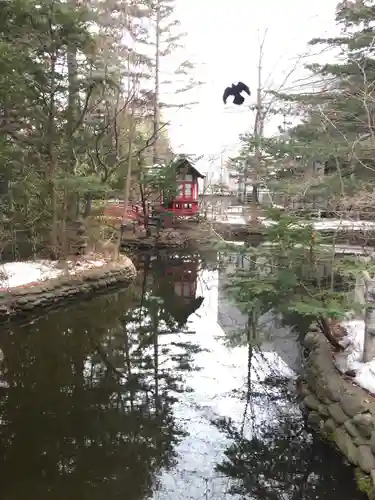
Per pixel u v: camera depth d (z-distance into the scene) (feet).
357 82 21.49
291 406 16.58
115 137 35.32
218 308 30.07
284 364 20.53
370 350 14.55
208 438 14.65
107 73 30.73
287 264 15.60
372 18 24.45
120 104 39.06
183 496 11.91
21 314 25.88
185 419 15.84
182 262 45.91
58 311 28.50
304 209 16.39
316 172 17.47
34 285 27.73
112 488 12.17
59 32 28.02
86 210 35.94
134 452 13.80
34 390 18.19
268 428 15.10
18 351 22.33
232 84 13.75
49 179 30.07
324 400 14.60
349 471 12.20
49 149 30.42
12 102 29.01
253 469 12.95
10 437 14.65
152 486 12.21
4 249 33.45
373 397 13.04
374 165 17.97
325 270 17.79
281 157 16.81
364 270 14.73
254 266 19.17
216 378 19.29
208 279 38.83
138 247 50.47
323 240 15.80
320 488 12.10
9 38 26.66
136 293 33.94
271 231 14.53
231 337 23.32
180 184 54.65
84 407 16.76
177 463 13.38
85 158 35.78
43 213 33.53
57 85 30.12
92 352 22.38
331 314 13.34
